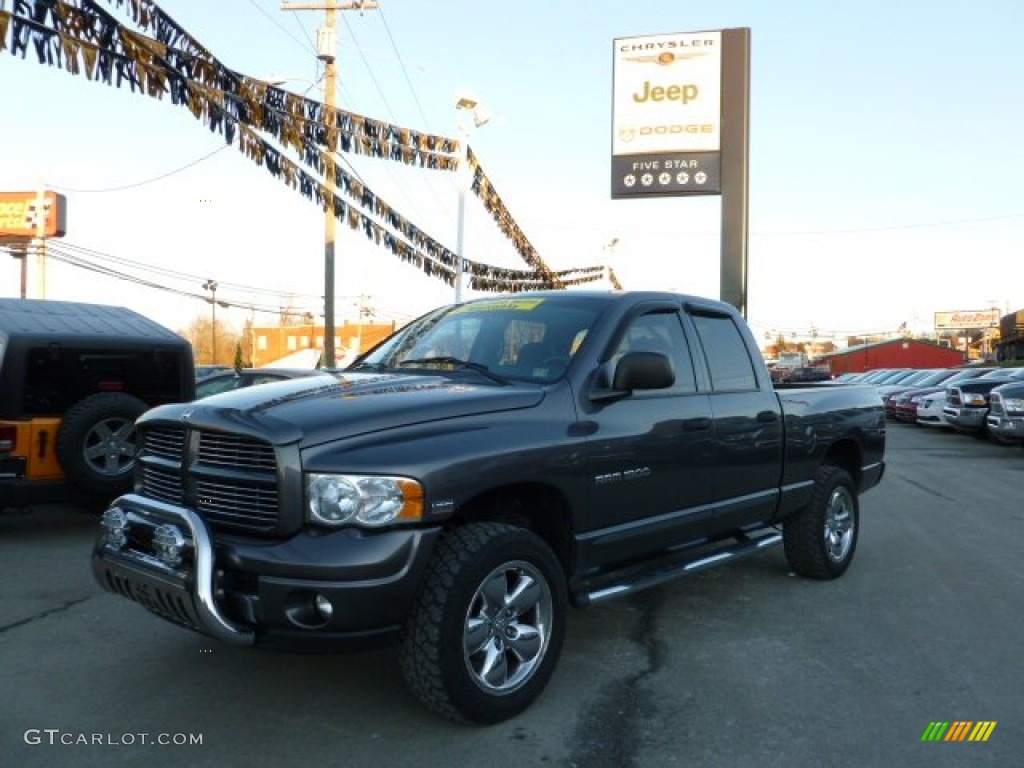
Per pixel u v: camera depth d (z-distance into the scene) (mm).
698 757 3484
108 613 5312
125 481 7559
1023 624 5266
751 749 3561
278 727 3707
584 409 4227
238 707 3910
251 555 3371
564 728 3727
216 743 3557
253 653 4590
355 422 3541
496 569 3652
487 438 3721
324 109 11453
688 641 4910
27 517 8664
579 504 4117
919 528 8438
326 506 3375
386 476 3389
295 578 3309
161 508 3668
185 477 3773
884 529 8375
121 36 7305
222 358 91750
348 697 4020
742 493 5293
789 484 5766
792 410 5777
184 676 4273
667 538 4750
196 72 8445
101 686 4148
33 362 7520
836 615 5434
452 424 3703
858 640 4941
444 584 3486
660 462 4586
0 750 3484
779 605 5645
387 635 3438
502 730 3699
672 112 20234
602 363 4406
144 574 3639
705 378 5145
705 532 5074
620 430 4352
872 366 90438
